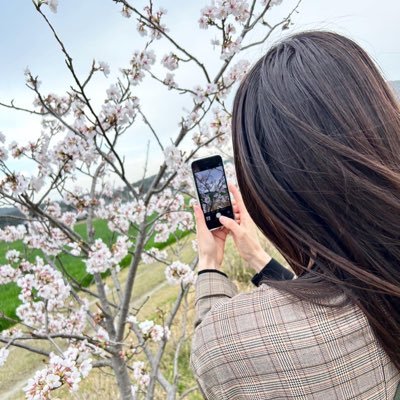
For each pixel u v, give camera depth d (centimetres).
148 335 237
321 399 62
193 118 249
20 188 208
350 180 61
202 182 132
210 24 244
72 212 292
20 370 504
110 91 237
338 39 74
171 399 247
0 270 266
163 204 304
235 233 122
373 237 62
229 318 68
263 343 64
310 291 65
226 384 67
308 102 66
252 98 72
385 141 65
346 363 62
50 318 249
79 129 231
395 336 62
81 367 192
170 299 642
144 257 346
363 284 64
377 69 73
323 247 65
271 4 254
